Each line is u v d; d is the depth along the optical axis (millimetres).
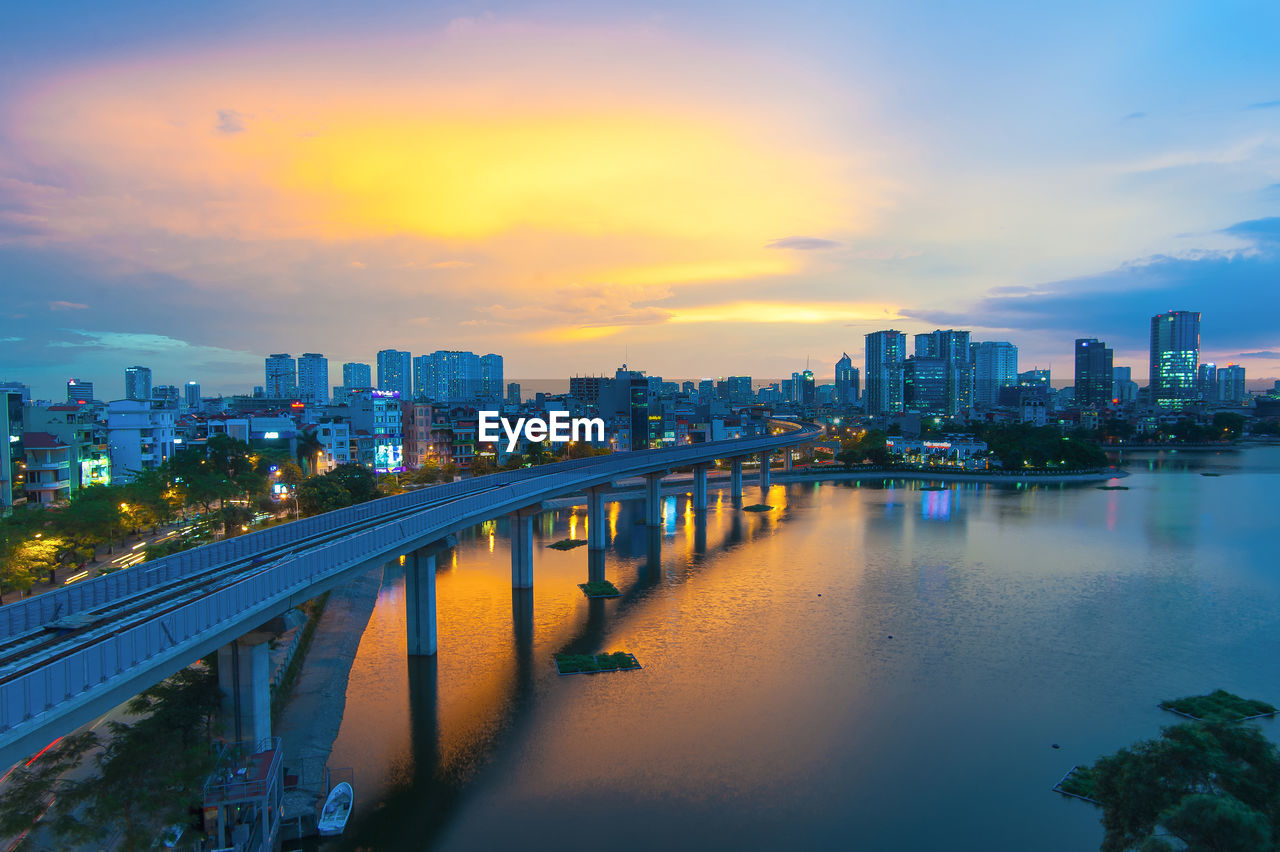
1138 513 182375
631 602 103125
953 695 71875
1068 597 106062
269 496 139375
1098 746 62031
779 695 71750
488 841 49406
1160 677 76625
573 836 49969
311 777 55625
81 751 42375
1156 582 114625
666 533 156500
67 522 93938
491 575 118438
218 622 44562
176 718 48250
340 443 194875
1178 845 39094
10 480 120438
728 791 55281
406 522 71750
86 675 34719
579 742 62375
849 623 93938
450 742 62219
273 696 65438
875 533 156250
